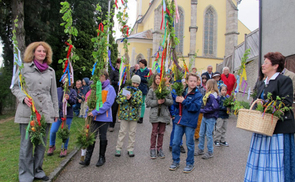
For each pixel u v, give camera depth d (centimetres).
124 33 535
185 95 412
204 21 2808
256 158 275
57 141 575
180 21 2808
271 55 280
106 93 429
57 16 1348
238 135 675
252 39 1102
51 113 353
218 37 2803
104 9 1559
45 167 402
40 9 1161
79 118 939
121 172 402
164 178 378
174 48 424
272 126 256
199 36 2792
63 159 447
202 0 2797
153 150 479
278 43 844
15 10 995
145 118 941
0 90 1080
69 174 391
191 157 407
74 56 438
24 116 330
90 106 409
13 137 646
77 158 473
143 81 818
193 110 389
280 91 265
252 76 1102
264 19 935
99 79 413
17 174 367
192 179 375
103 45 405
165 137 655
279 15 838
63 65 433
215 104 481
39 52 342
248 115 269
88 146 422
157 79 487
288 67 788
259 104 263
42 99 343
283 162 260
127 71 571
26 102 317
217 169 419
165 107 486
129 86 490
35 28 1185
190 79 398
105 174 393
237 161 461
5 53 1177
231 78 851
